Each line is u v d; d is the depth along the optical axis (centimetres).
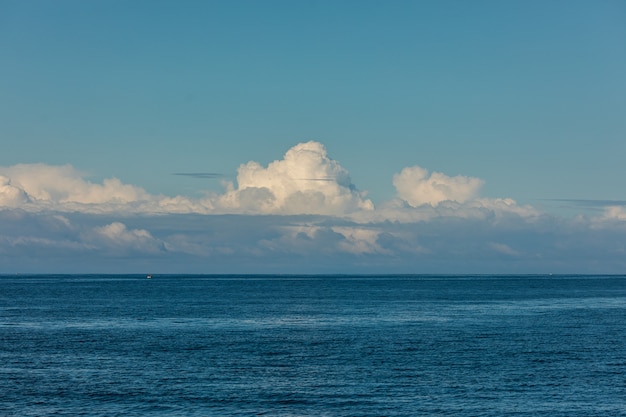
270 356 7319
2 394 5459
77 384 5825
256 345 8181
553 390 5609
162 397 5381
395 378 6094
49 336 9050
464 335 9188
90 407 5097
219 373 6319
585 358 7138
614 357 7206
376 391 5588
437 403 5206
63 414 4919
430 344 8244
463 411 4988
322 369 6525
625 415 4881
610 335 9150
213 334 9350
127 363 6844
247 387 5728
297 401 5269
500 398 5359
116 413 4941
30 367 6606
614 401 5250
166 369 6512
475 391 5584
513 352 7556
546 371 6397
